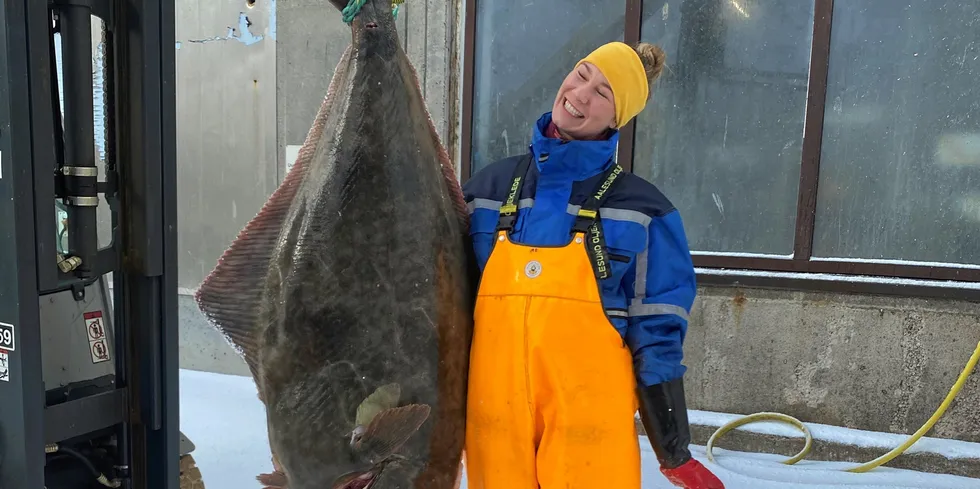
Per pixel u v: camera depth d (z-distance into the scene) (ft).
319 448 5.45
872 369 11.95
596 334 5.48
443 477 5.84
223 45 15.31
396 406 5.55
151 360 4.84
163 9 4.63
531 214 5.90
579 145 5.81
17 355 4.11
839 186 12.38
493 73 14.19
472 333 6.11
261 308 5.59
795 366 12.34
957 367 11.52
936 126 11.84
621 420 5.57
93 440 5.01
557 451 5.53
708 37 12.91
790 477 11.02
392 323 5.53
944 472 11.23
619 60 5.86
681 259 5.80
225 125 15.57
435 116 14.07
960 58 11.64
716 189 13.10
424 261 5.64
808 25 12.37
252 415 13.10
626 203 5.77
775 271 12.51
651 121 13.34
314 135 5.74
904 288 11.61
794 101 12.55
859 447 11.64
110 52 4.61
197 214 16.02
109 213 9.35
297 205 5.60
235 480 10.31
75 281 4.42
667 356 5.70
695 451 12.09
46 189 4.12
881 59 12.01
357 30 5.47
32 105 4.00
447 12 13.88
